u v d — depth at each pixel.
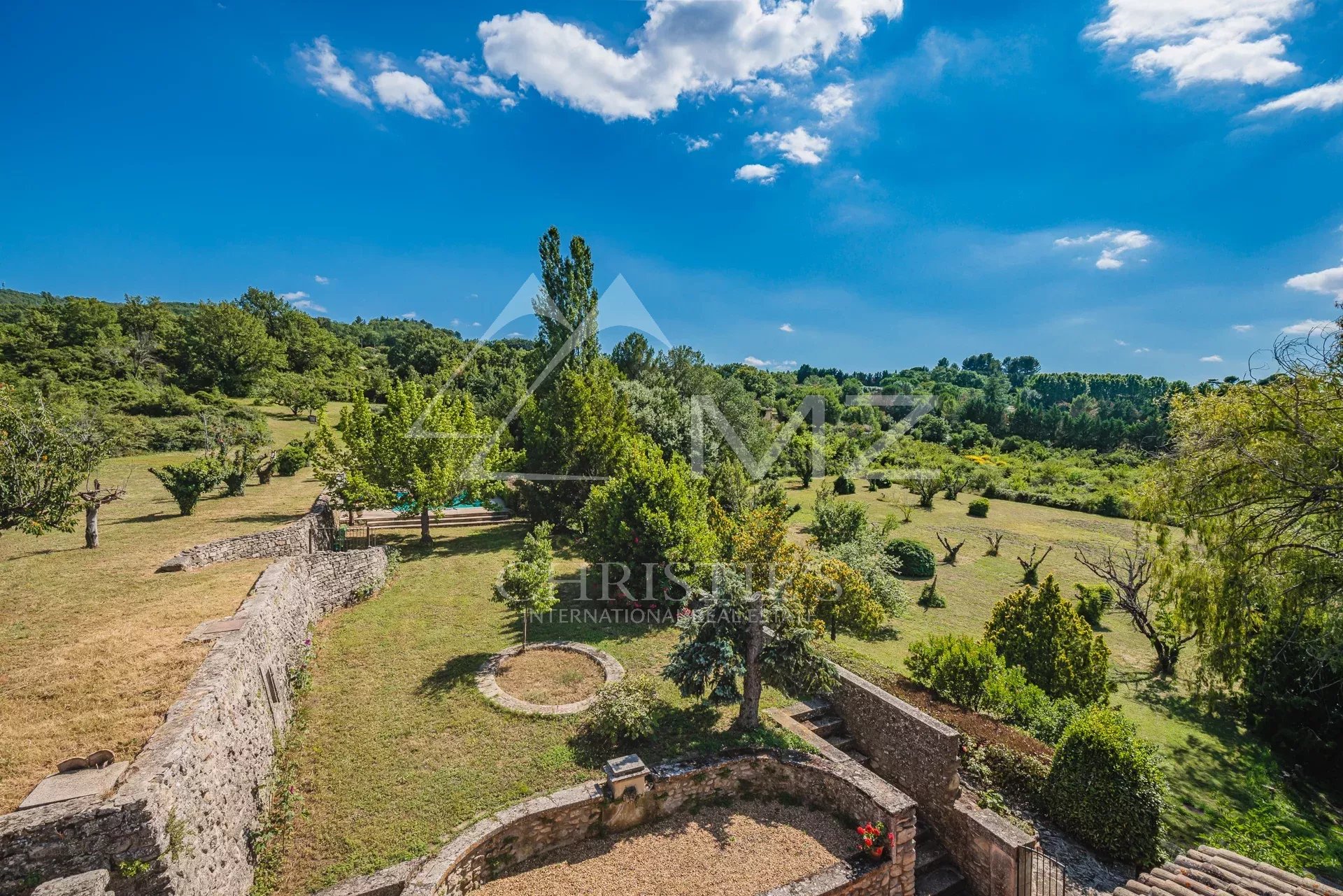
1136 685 15.41
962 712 11.26
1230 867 6.96
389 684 11.51
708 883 7.91
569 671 12.24
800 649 10.50
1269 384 10.98
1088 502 41.59
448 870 7.20
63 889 4.87
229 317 59.16
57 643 9.11
